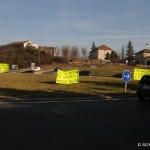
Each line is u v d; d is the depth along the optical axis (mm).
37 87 25703
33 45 137625
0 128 10445
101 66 112812
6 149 8016
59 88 25391
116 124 11570
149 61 132625
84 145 8500
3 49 119188
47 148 8156
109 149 8172
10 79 33781
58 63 121500
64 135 9594
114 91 24609
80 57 156125
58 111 14266
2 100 18062
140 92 20062
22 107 15336
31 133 9773
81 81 33188
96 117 12969
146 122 12102
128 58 144000
